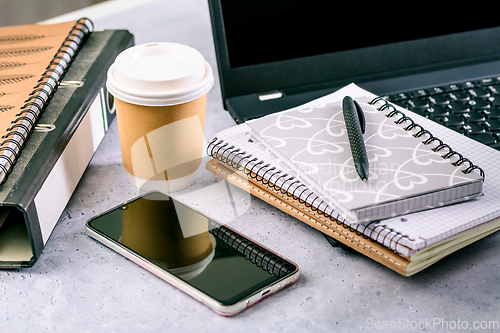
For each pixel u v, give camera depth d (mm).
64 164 614
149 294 516
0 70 726
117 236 565
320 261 560
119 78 581
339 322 482
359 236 521
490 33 889
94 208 641
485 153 618
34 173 545
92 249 579
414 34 855
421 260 497
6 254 545
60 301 507
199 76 591
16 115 614
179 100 568
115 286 526
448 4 852
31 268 549
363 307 499
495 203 538
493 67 873
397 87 816
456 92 791
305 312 493
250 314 490
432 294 514
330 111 658
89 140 705
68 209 640
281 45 801
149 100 561
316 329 474
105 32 932
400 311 494
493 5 876
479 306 499
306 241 590
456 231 491
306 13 796
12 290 521
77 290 521
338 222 535
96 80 748
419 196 513
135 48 619
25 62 751
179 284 504
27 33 859
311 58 819
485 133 688
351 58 835
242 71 795
